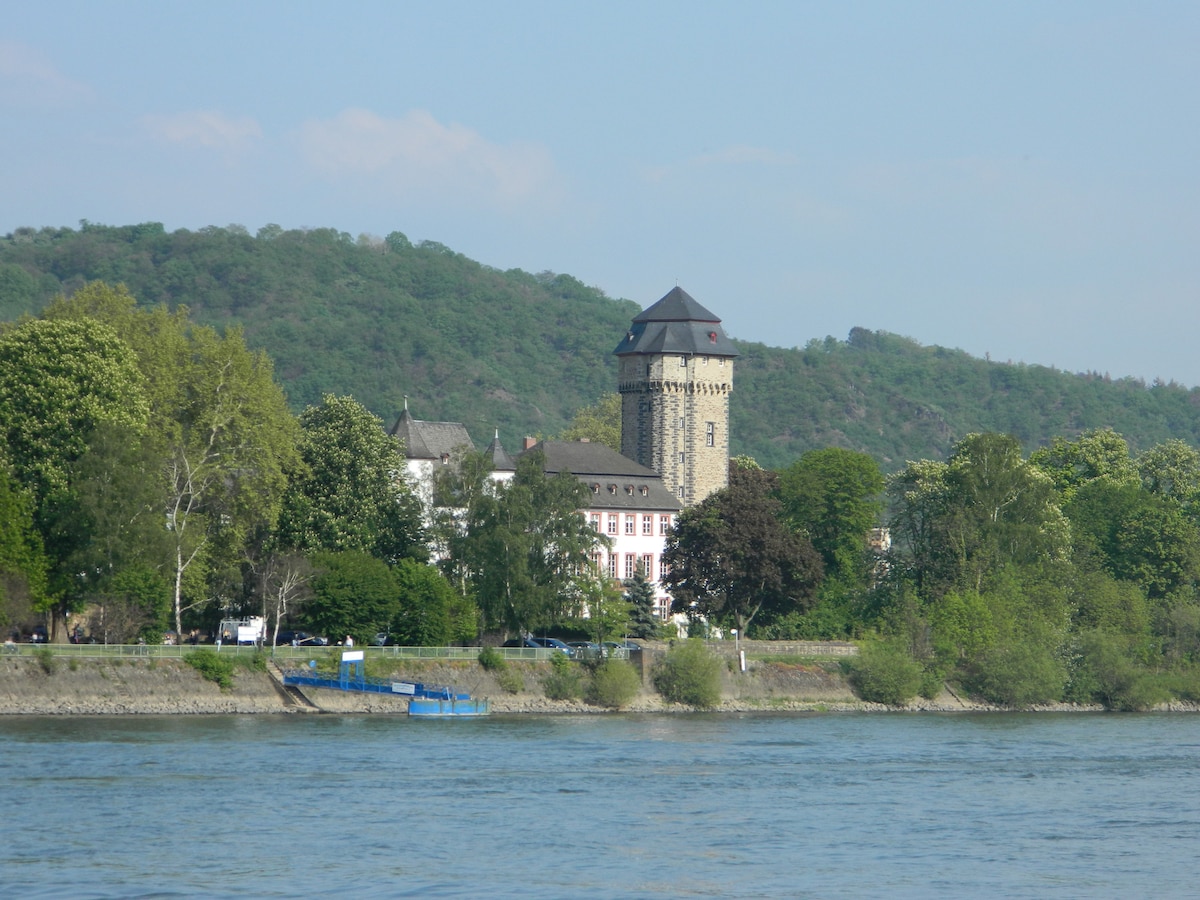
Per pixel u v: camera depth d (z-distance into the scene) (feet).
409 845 550.36
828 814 627.87
